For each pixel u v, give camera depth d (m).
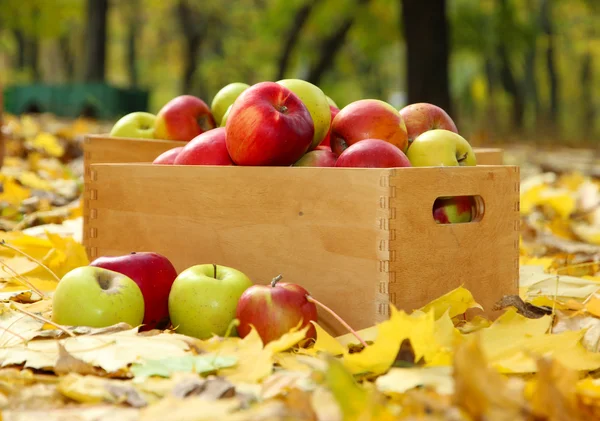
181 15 17.92
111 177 2.07
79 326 1.86
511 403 1.64
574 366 1.79
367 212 1.88
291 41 13.02
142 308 1.90
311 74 13.31
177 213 2.02
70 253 2.09
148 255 1.95
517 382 1.70
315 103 2.04
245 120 1.97
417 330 1.75
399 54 23.80
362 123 1.99
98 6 12.90
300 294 1.87
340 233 1.90
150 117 2.30
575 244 2.57
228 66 19.72
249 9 18.62
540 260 2.27
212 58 20.22
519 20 13.16
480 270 1.96
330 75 19.62
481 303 1.96
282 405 1.66
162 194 2.03
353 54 19.14
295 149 1.98
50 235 2.16
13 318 1.90
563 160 6.04
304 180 1.92
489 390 1.64
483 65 21.14
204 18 18.20
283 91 1.99
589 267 2.35
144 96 11.84
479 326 1.91
